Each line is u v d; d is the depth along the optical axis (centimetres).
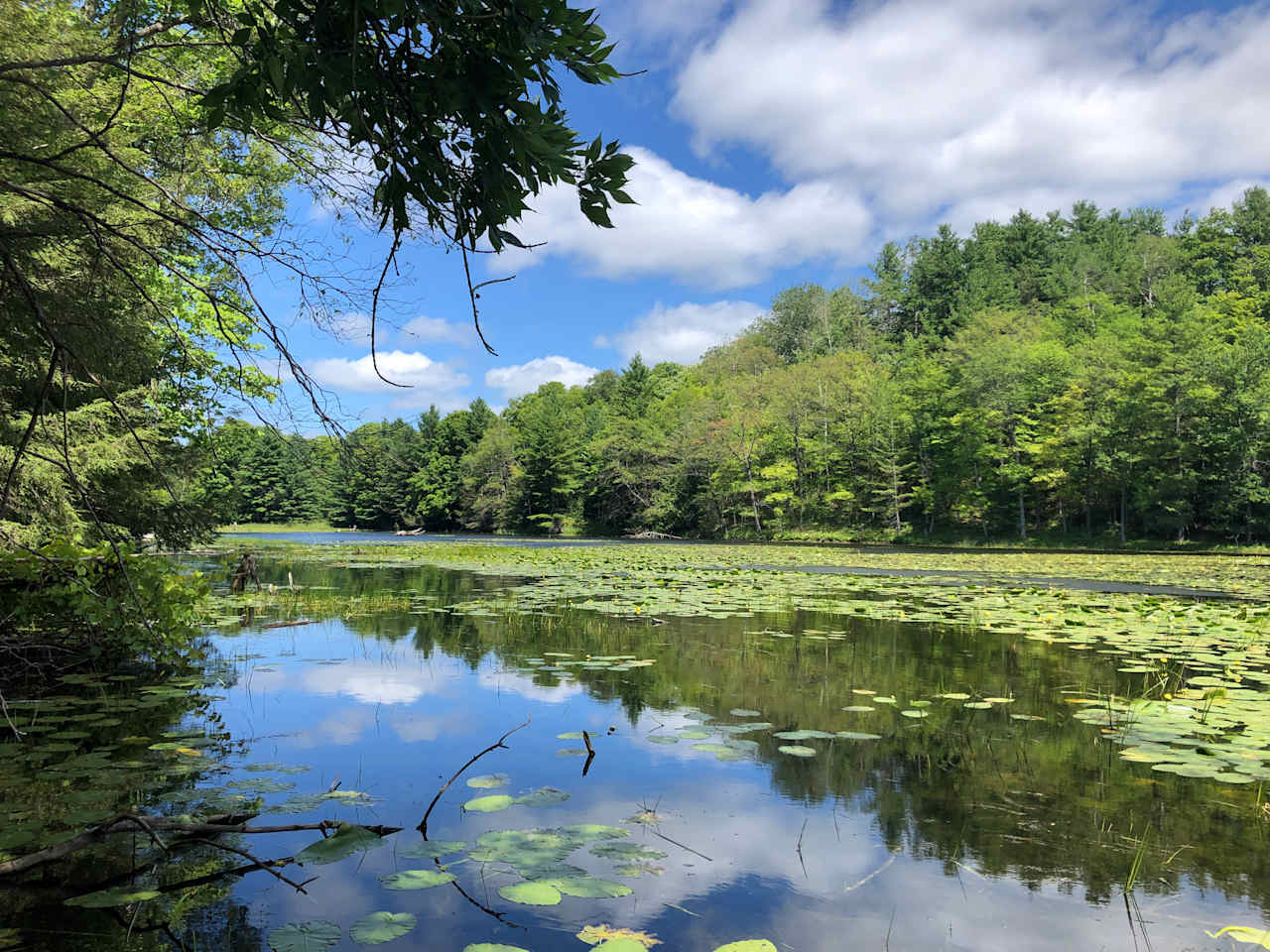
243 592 1091
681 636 703
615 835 258
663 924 200
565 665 561
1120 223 8144
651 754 353
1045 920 205
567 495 5944
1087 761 346
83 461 684
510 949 183
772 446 5059
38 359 445
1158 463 3400
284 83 154
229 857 240
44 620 548
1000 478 4034
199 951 183
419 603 955
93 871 230
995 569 1708
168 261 245
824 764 340
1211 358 3253
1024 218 8212
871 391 4884
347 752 352
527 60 150
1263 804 295
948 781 318
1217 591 1162
